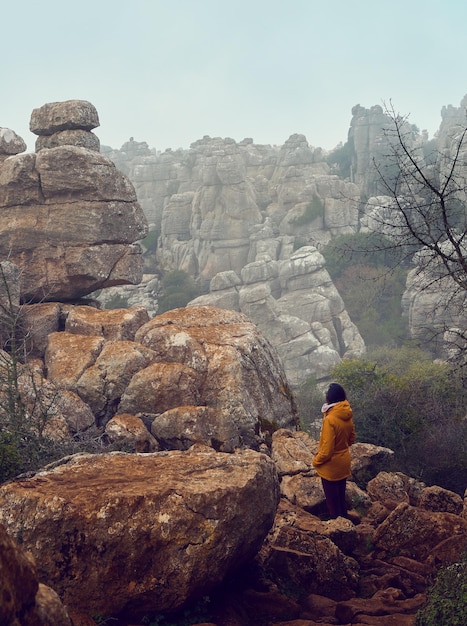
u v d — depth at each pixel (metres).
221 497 5.41
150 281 96.25
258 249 96.00
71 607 5.04
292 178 108.00
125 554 5.10
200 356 11.56
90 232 15.70
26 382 11.28
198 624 5.18
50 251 15.62
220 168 99.81
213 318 12.91
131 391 11.31
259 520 5.82
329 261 80.69
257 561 6.55
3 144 16.62
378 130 120.31
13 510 5.22
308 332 69.81
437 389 16.33
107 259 15.98
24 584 3.62
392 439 14.05
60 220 15.66
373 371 19.91
